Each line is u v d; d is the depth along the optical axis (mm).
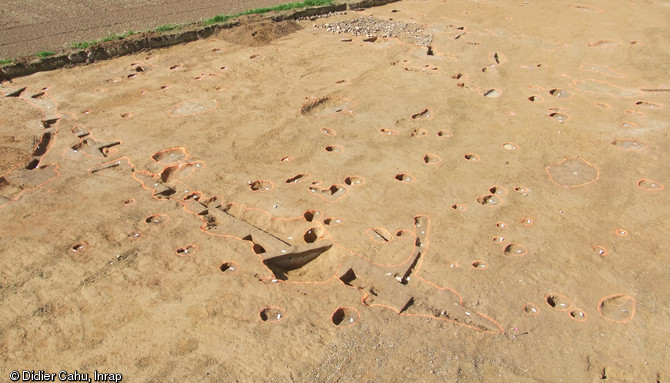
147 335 4965
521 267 5816
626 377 4617
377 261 5902
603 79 10727
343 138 8508
